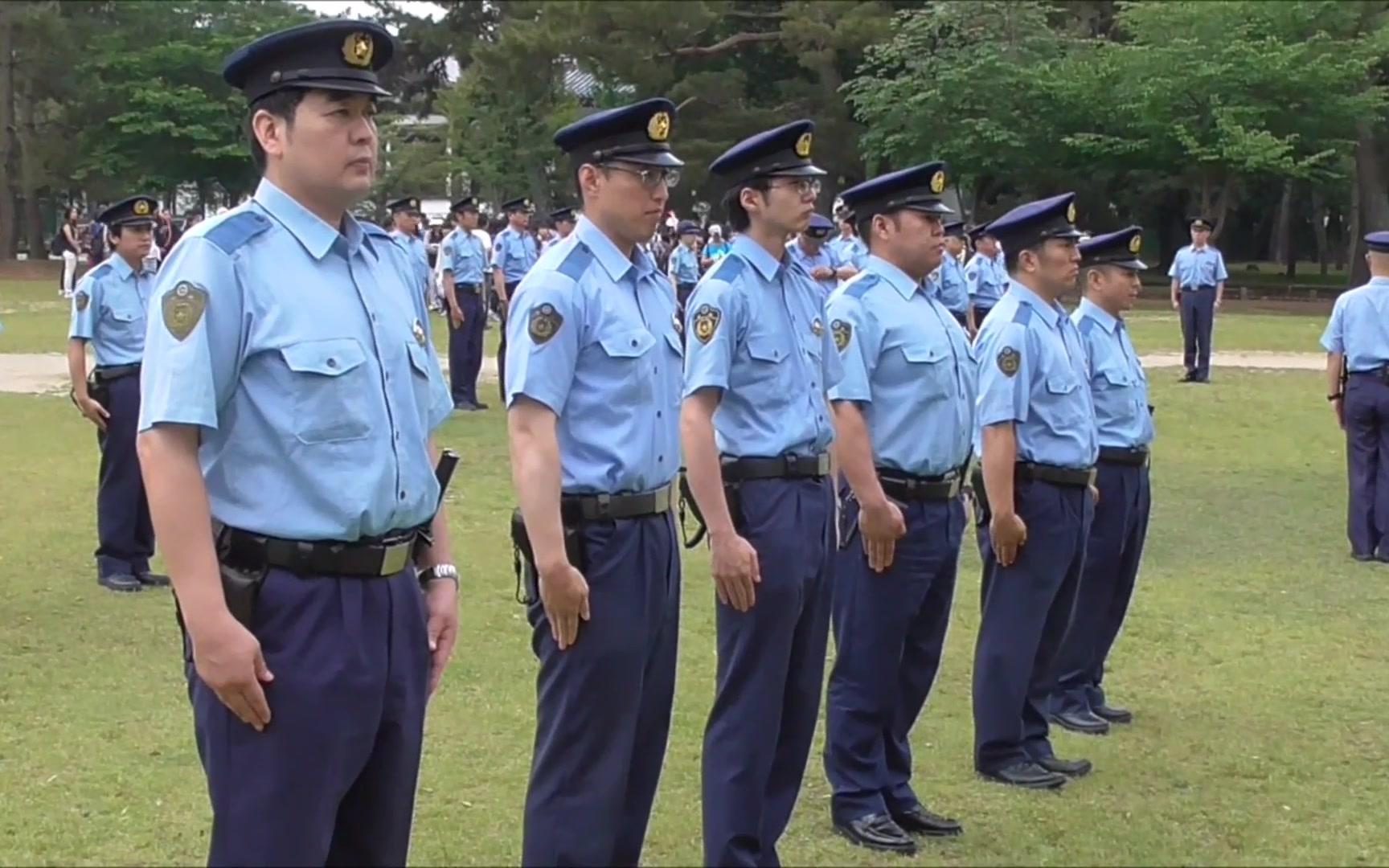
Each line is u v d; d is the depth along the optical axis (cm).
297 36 283
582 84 4150
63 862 417
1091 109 3406
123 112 4188
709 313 393
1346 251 4691
